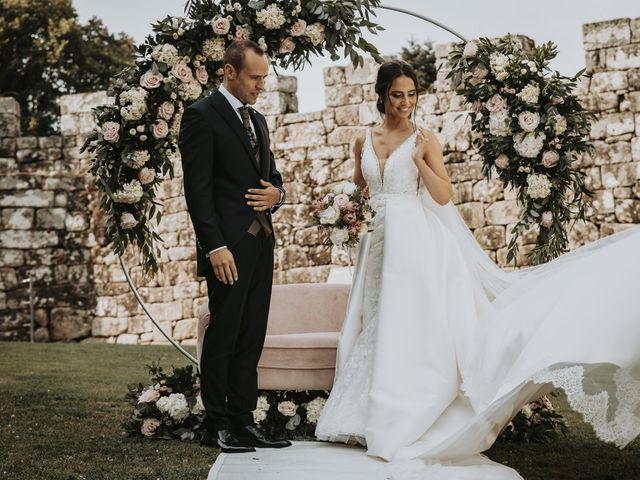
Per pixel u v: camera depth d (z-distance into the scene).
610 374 3.50
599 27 10.55
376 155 4.87
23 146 13.46
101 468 4.09
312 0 5.00
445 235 4.68
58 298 13.27
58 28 21.62
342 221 4.57
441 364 4.37
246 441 4.55
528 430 4.86
